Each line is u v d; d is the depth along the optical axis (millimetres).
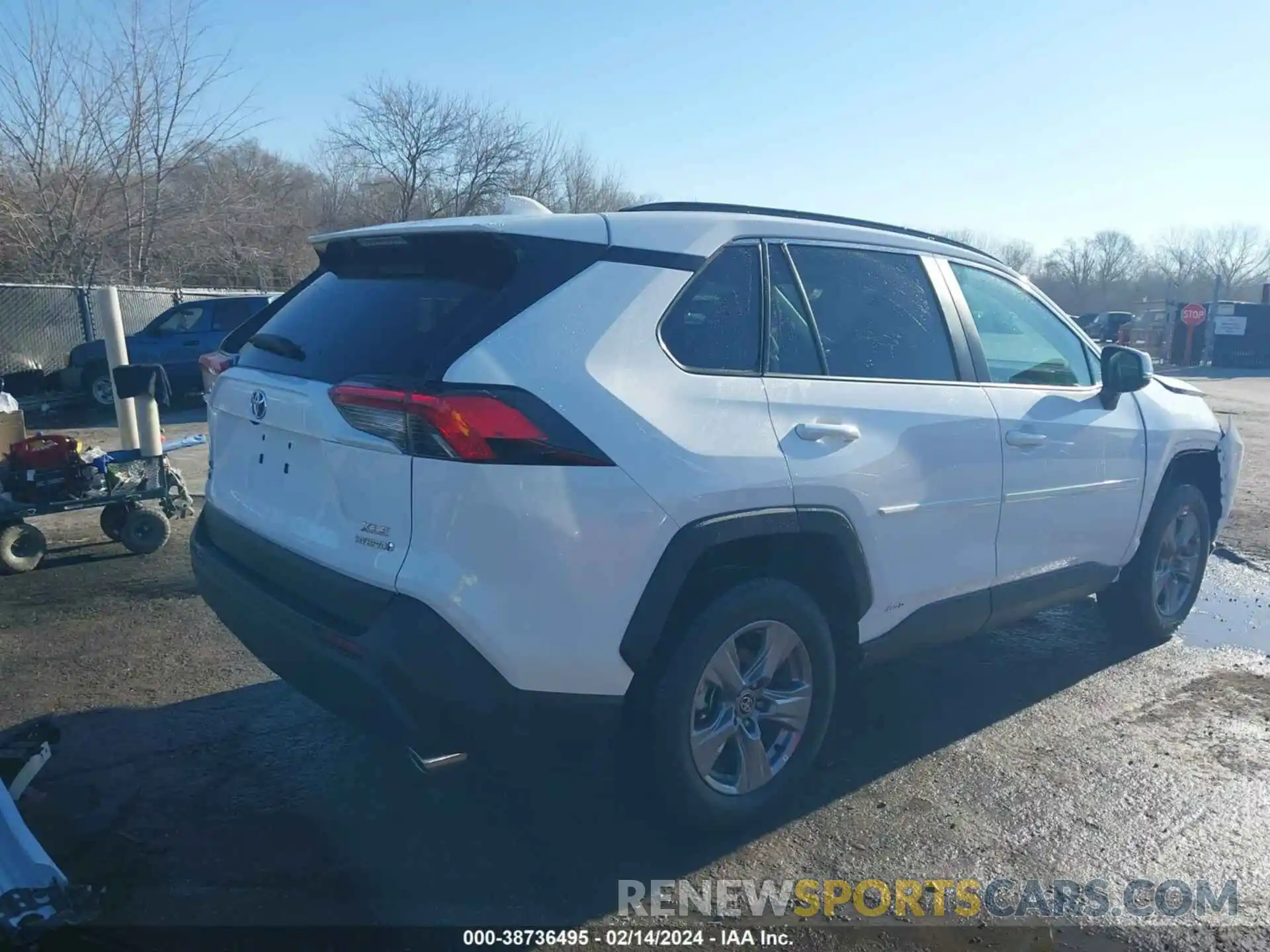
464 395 2756
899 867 3299
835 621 3691
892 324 3869
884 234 3996
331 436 3018
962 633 4133
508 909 3029
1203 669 5070
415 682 2754
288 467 3275
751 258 3469
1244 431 14828
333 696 3020
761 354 3393
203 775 3816
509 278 2992
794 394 3400
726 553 3264
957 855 3373
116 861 3238
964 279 4270
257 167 24828
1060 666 5082
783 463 3271
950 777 3896
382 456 2879
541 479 2803
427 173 32406
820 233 3711
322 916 2973
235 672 4844
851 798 3730
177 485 7355
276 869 3211
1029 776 3914
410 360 2914
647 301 3129
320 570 3025
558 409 2854
